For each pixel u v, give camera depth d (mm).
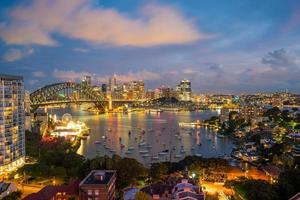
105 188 187375
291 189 194125
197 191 186250
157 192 190625
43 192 189875
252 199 187250
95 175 199500
